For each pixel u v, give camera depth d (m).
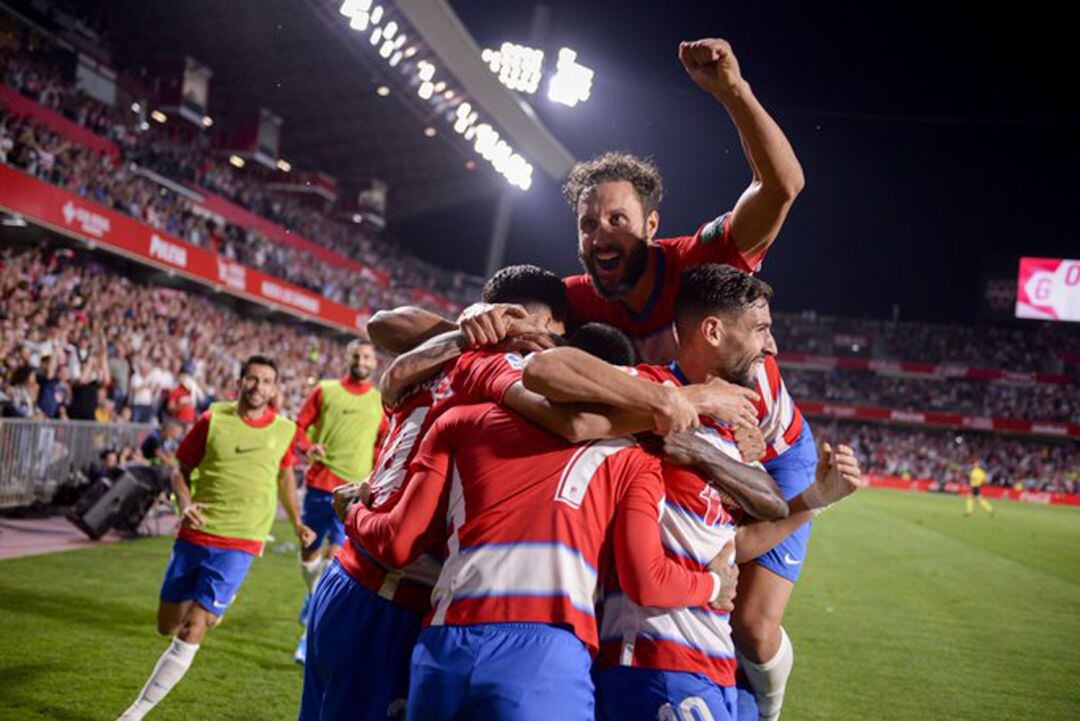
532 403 2.49
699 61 2.83
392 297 39.09
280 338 28.83
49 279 17.64
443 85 32.06
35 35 23.61
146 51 28.69
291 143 37.62
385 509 2.79
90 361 15.27
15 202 17.41
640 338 3.58
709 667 2.62
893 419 54.75
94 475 11.56
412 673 2.43
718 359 2.84
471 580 2.39
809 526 3.56
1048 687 6.84
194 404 15.76
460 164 40.31
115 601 7.37
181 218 25.02
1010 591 11.98
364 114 34.66
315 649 2.95
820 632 8.60
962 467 51.84
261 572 9.70
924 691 6.55
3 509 11.57
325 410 7.52
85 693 5.01
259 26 27.36
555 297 3.08
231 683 5.48
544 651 2.29
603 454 2.49
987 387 58.41
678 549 2.62
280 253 31.39
